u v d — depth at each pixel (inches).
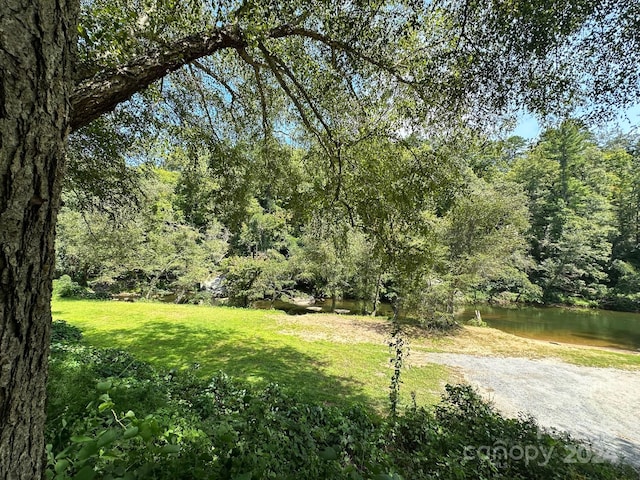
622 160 1102.4
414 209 173.3
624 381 323.6
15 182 30.8
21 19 30.8
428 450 121.8
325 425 130.6
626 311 818.8
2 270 30.5
